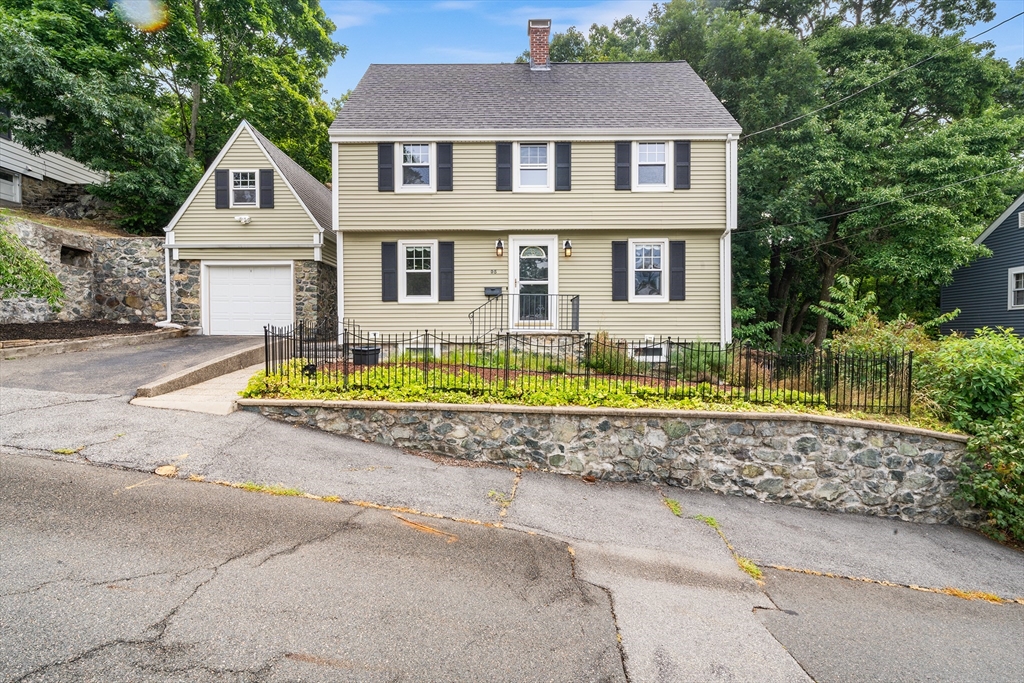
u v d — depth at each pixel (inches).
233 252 551.2
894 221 625.3
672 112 495.5
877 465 257.9
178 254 549.0
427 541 159.5
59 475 171.0
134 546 137.7
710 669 114.9
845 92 685.9
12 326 423.2
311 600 122.6
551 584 143.6
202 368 315.9
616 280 483.8
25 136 594.2
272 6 821.2
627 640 121.9
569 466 255.6
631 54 992.9
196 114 783.7
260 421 242.7
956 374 273.4
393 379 287.4
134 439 204.8
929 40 699.4
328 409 251.4
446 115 491.2
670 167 476.7
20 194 639.1
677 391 287.1
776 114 690.2
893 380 288.4
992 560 217.9
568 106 508.7
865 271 772.0
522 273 489.7
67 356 364.5
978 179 596.4
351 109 494.9
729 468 257.4
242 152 549.0
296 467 201.0
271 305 553.0
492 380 296.8
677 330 484.4
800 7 887.1
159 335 485.7
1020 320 687.7
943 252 618.8
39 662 95.9
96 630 105.4
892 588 179.2
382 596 127.6
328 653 105.2
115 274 543.2
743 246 711.1
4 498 154.6
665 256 485.1
